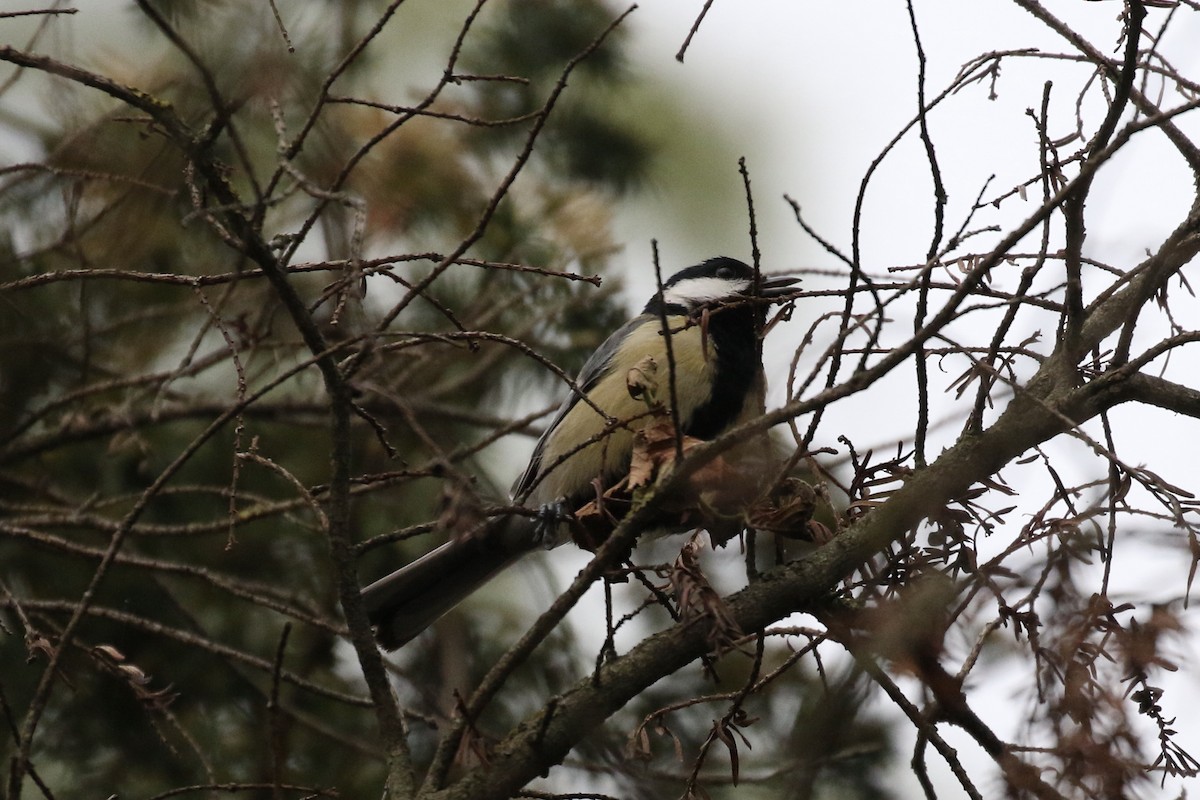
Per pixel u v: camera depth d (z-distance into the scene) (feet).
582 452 31.65
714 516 20.25
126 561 28.12
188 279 20.10
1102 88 21.36
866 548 20.79
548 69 41.37
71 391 33.01
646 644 21.12
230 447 37.14
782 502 21.06
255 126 29.91
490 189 38.45
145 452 32.09
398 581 30.76
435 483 37.27
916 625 19.25
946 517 20.47
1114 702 16.22
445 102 39.04
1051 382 21.80
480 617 37.70
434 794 20.12
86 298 30.17
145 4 16.66
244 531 36.55
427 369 35.88
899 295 18.95
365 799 33.91
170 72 29.99
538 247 37.68
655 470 20.24
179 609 34.53
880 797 28.86
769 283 36.70
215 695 35.55
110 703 34.53
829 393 18.47
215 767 34.12
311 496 20.92
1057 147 20.58
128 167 29.53
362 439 37.06
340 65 19.47
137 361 36.11
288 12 31.50
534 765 20.48
